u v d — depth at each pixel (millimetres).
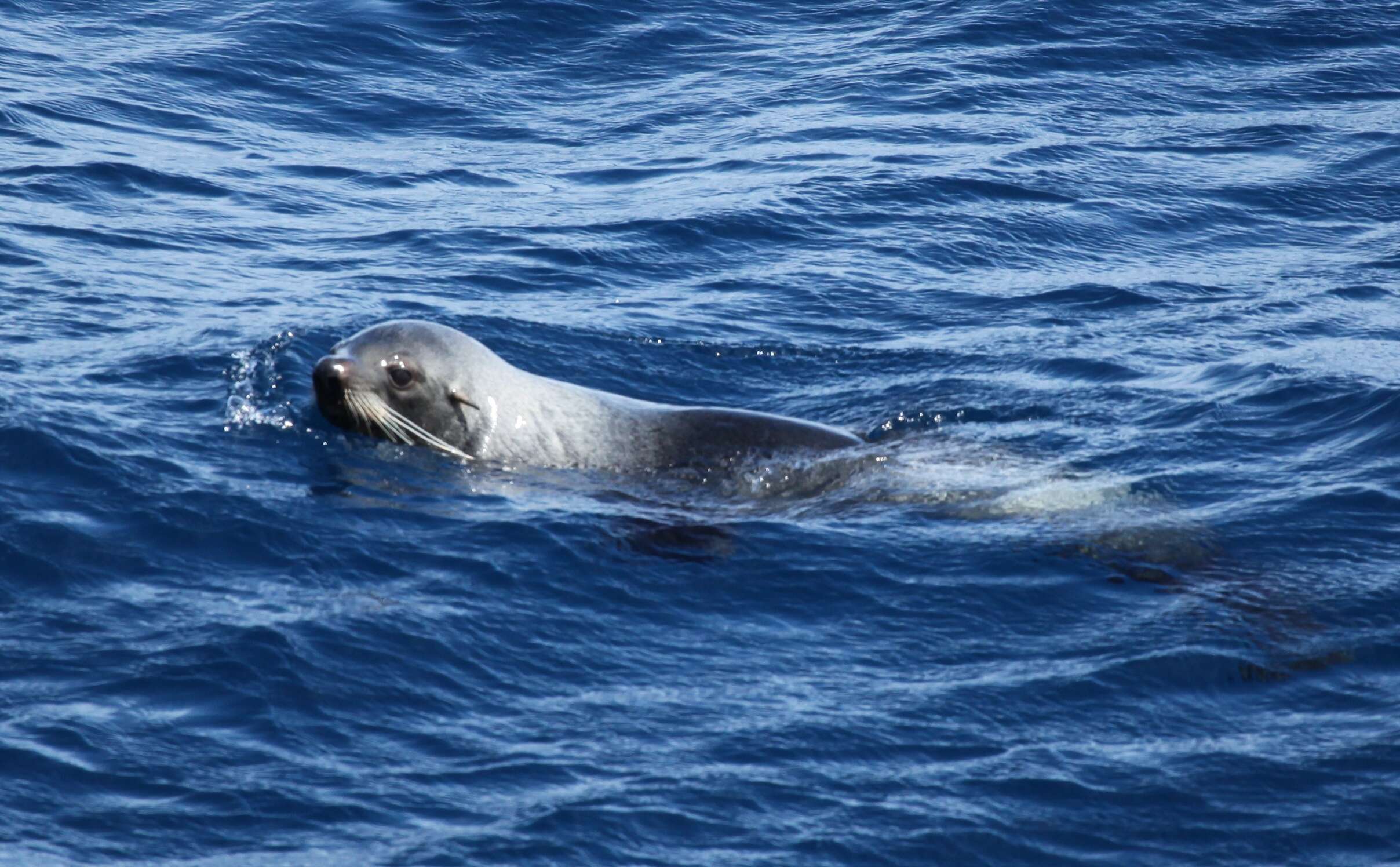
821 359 55750
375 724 31219
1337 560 39844
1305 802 29922
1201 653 34969
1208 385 52469
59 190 67875
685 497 43812
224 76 87000
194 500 40031
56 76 83812
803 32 100188
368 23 96250
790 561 39219
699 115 86312
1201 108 87812
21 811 27828
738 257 66500
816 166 77688
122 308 55156
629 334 56938
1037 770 30750
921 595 37656
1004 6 101688
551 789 29484
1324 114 87000
